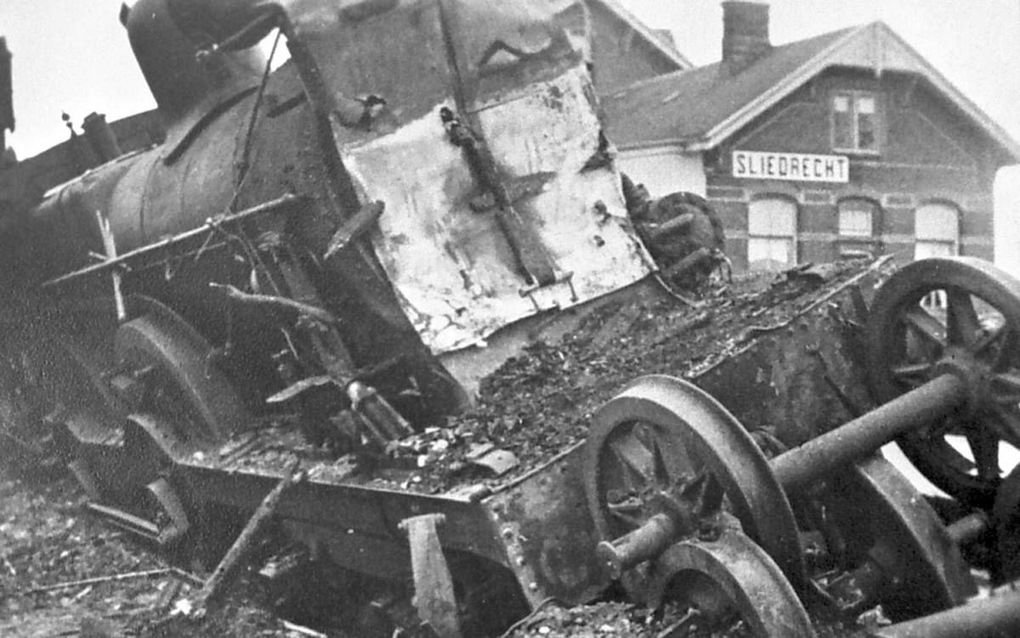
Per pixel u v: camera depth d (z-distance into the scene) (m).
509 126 6.48
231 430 7.18
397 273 5.99
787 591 3.86
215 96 7.87
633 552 4.19
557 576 4.68
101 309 8.92
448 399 5.85
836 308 5.45
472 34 6.48
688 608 4.26
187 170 7.75
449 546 4.92
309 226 6.34
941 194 20.33
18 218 9.62
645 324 6.35
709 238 7.02
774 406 5.22
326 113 6.13
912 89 20.16
